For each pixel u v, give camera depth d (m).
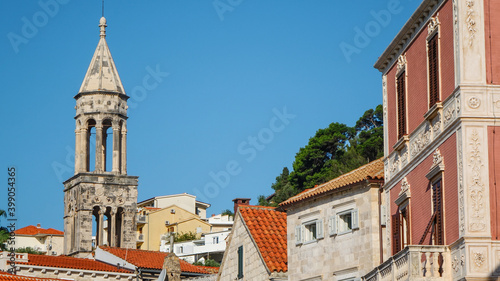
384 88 45.88
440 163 37.62
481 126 35.78
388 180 44.81
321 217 50.75
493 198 35.47
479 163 35.59
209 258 149.25
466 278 34.84
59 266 75.38
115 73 133.62
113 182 130.38
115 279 78.44
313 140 117.50
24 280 54.97
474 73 36.19
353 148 111.25
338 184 49.78
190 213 168.00
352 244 48.47
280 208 54.31
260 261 54.22
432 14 39.31
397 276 38.50
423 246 36.59
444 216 37.28
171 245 69.69
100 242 127.88
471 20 36.50
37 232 166.38
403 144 42.34
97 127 130.50
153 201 179.25
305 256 51.47
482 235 35.16
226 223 172.75
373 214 47.44
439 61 38.34
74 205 129.62
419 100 40.78
